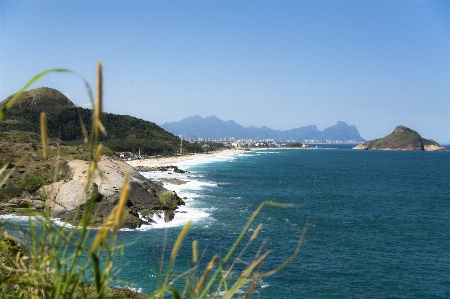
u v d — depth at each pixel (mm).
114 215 1891
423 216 42062
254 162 139250
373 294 19391
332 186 69188
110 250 1957
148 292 17094
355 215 41656
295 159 169250
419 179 87250
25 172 29703
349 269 23047
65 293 2043
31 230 2301
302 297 18609
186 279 2486
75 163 35312
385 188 68562
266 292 18984
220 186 63344
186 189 58406
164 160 129000
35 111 82875
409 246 28906
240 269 20578
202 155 170250
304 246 27719
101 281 1978
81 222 2080
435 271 23125
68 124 76812
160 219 33906
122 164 46594
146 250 23906
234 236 29547
